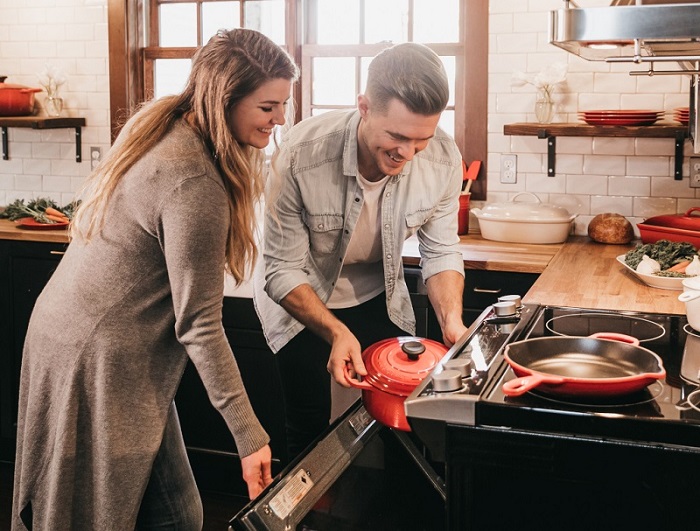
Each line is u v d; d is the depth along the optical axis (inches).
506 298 79.8
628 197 147.9
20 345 152.1
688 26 63.6
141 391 72.2
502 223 142.9
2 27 182.2
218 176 67.6
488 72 152.7
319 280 97.1
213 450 136.4
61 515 72.7
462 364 59.5
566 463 53.6
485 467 55.7
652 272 106.1
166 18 175.9
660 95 143.4
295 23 164.1
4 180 185.9
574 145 149.6
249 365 132.0
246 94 67.0
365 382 69.4
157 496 81.5
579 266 120.1
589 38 65.9
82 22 175.5
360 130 85.4
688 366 62.1
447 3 157.9
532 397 55.6
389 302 97.7
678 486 51.6
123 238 69.2
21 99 173.6
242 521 57.3
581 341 62.1
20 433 78.1
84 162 179.2
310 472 64.2
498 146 154.4
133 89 174.9
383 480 72.1
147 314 71.5
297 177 88.5
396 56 74.5
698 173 142.9
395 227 92.7
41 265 149.9
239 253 72.4
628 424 51.8
